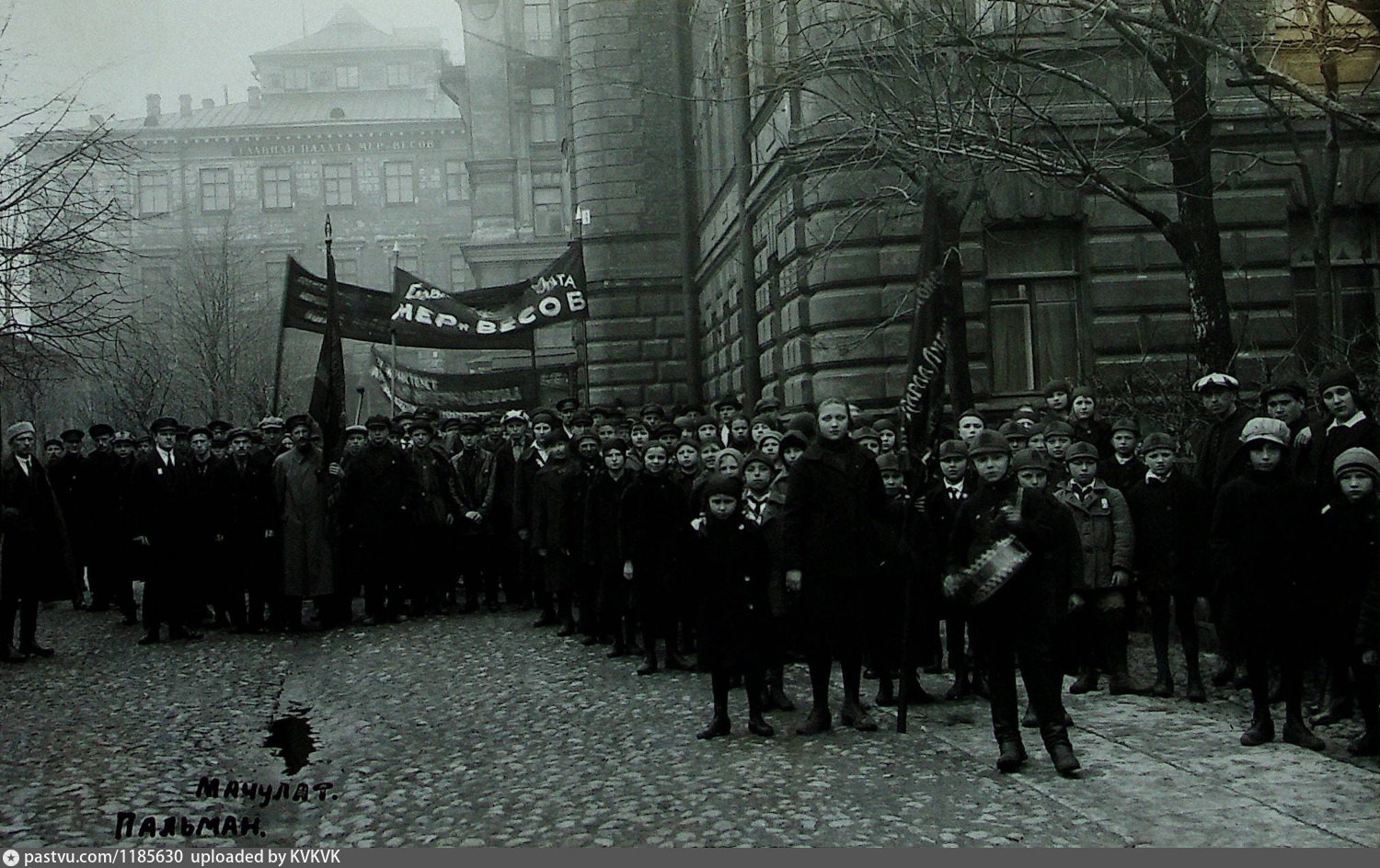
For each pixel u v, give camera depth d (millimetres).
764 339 21672
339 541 15461
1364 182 18641
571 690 10953
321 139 67438
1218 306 13273
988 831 6555
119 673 12547
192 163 66812
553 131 49375
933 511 10062
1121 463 10875
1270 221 18438
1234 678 10125
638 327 30344
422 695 10961
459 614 16094
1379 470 7883
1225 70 18219
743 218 22156
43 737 9664
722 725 9000
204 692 11406
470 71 49281
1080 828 6559
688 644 12484
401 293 20500
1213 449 10250
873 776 7727
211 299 42281
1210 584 9703
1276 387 9617
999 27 17250
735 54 20656
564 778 8031
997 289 18531
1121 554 9719
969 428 11328
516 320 21047
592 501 12711
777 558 9914
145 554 14633
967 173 15094
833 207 17906
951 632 10141
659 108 30484
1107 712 9367
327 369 15562
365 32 71938
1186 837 6355
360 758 8836
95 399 34062
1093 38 17500
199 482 15117
